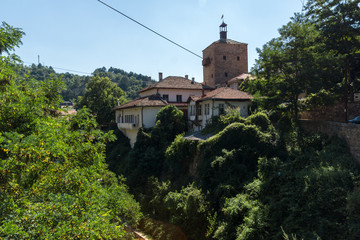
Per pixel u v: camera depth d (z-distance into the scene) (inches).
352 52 804.6
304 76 745.0
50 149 260.2
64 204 245.0
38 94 357.1
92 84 1828.2
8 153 265.9
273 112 947.3
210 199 723.4
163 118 1204.5
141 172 1069.8
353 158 646.5
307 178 571.8
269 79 852.0
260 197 629.3
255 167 772.6
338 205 496.4
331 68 765.9
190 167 941.2
